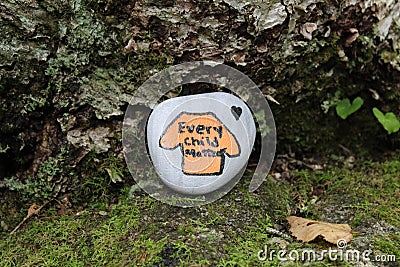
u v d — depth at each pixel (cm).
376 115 49
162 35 43
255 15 42
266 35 43
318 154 52
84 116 44
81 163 45
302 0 43
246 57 44
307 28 45
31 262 40
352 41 47
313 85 49
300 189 47
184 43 43
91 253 40
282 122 50
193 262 37
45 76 42
